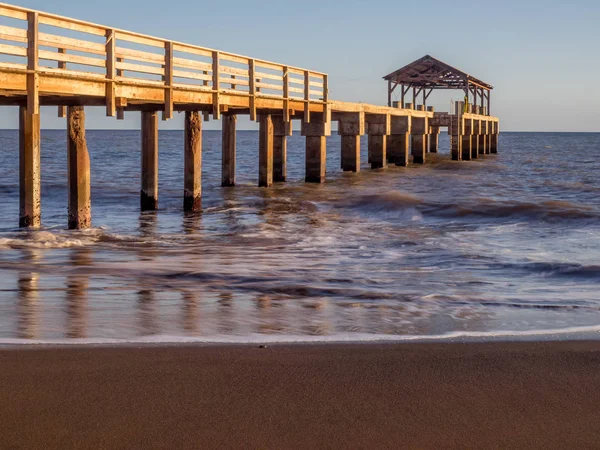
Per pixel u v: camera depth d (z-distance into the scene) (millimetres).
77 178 13961
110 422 4188
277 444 3953
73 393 4621
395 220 17172
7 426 4117
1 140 103188
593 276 9758
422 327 6738
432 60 40375
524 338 6176
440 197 21469
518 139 146875
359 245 12953
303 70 21062
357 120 29453
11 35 10836
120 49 12906
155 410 4375
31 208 13648
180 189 24312
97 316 7055
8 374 4965
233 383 4863
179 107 17219
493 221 16906
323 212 18516
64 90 11789
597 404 4586
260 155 23844
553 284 9281
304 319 7059
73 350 5582
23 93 11828
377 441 4012
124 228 15195
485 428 4207
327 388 4805
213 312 7348
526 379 5035
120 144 90562
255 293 8461
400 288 8906
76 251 11938
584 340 6090
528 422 4301
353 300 8102
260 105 18391
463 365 5332
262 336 6277
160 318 7004
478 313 7426
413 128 38406
